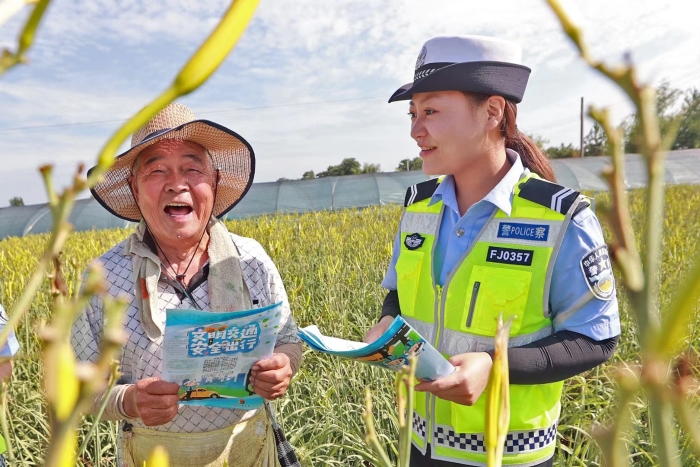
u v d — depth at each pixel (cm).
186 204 202
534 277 174
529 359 165
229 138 220
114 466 283
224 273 213
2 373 170
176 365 175
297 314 464
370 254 665
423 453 201
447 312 189
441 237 204
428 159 192
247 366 185
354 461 312
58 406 25
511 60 182
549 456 188
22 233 2597
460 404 174
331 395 360
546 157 212
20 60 23
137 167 209
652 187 24
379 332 214
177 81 25
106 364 26
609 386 333
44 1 23
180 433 198
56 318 26
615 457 28
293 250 818
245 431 210
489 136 186
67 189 25
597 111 24
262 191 2839
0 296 394
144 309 197
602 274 170
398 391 58
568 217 172
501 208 181
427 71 182
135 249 202
